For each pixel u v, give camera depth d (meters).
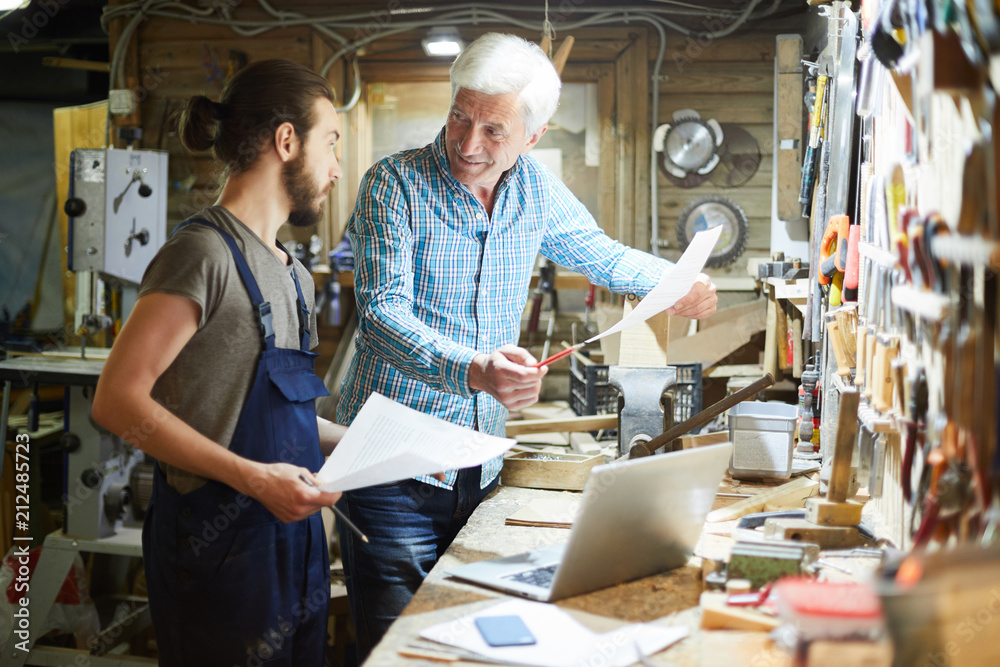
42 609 2.88
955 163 1.02
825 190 2.14
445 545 1.85
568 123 3.75
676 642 1.05
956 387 0.99
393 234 1.69
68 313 4.50
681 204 3.71
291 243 3.73
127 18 3.89
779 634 0.98
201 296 1.38
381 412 1.45
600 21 3.65
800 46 3.26
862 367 1.53
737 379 3.02
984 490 0.93
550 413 3.33
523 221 1.83
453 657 1.03
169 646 1.51
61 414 4.05
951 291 1.01
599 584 1.23
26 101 5.41
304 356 1.57
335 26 3.74
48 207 5.43
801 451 2.15
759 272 3.03
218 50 3.84
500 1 3.69
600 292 3.66
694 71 3.66
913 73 1.13
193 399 1.43
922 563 0.77
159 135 3.90
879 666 0.85
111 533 2.98
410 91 3.79
